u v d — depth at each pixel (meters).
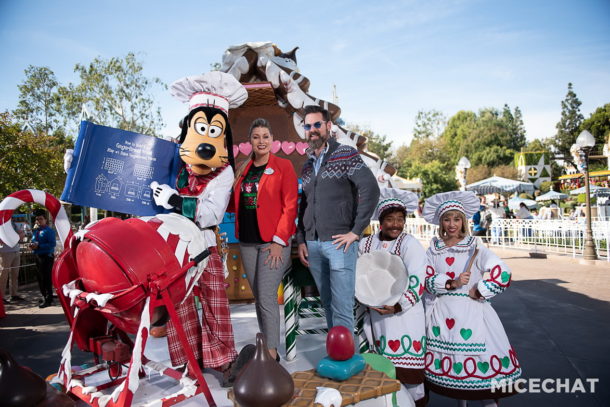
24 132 14.62
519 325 7.44
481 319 3.29
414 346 3.33
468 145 65.56
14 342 7.15
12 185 13.59
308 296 4.04
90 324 2.69
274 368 2.04
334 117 5.26
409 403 2.88
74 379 2.55
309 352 3.65
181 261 2.40
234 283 5.20
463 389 3.20
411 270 3.32
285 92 4.99
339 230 3.17
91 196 2.66
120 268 2.19
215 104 2.90
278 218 3.21
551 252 15.55
